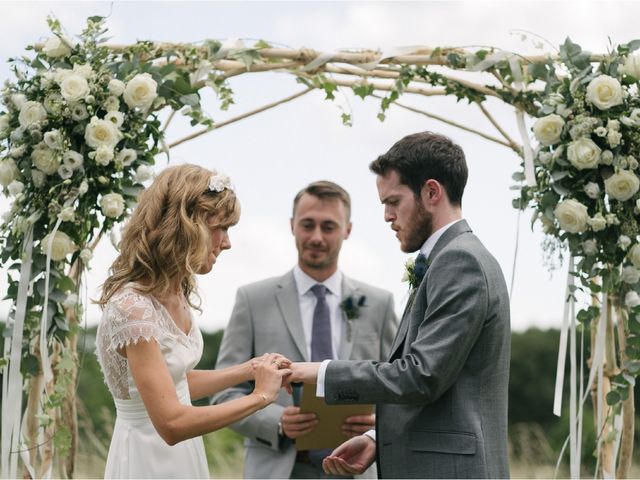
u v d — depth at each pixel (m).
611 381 3.53
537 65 3.57
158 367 2.76
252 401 2.87
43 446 3.42
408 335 2.93
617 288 3.48
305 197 4.18
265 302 4.16
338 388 2.89
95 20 3.52
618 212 3.39
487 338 2.84
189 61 3.54
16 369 3.22
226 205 2.96
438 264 2.87
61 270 3.35
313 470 3.89
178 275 2.91
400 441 2.89
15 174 3.34
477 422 2.80
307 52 3.60
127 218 3.39
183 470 2.94
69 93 3.30
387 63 3.63
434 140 3.02
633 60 3.45
